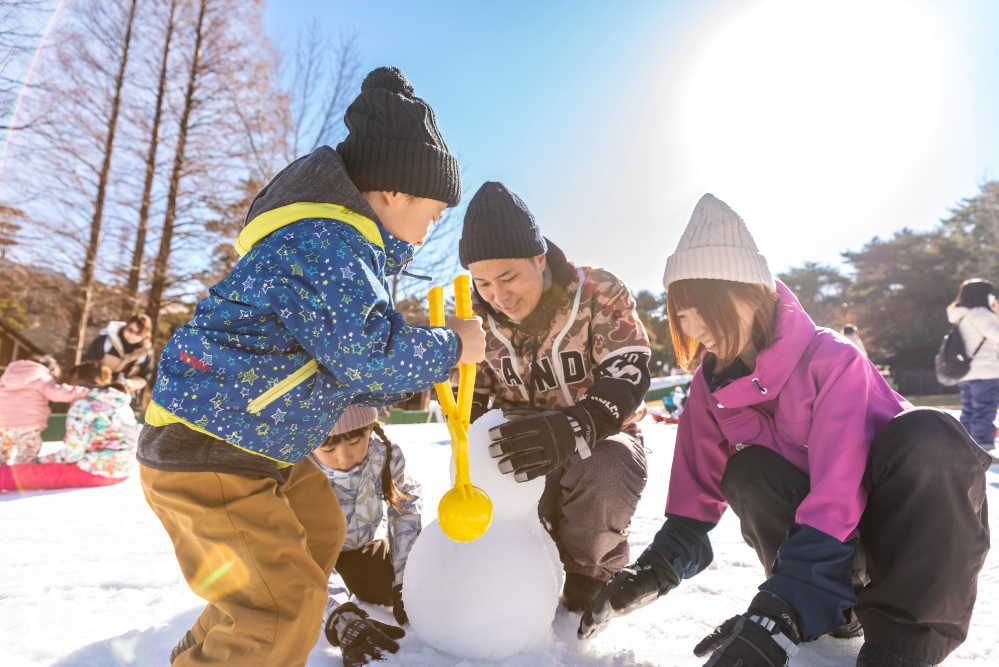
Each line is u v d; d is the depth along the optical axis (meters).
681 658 1.37
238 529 1.17
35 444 4.32
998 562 1.97
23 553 2.32
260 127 15.50
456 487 1.26
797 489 1.46
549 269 1.87
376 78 1.43
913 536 1.22
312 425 1.23
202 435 1.18
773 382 1.44
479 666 1.34
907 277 39.72
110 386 4.36
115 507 3.38
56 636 1.52
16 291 14.98
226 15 15.87
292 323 1.15
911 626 1.24
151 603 1.77
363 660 1.36
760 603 1.20
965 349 5.19
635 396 1.62
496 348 1.94
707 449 1.62
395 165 1.35
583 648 1.45
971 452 1.22
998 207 38.50
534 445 1.39
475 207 1.77
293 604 1.18
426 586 1.39
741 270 1.42
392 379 1.19
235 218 15.91
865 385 1.36
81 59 14.55
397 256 1.41
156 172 15.79
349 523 1.82
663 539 1.54
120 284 15.70
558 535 1.77
